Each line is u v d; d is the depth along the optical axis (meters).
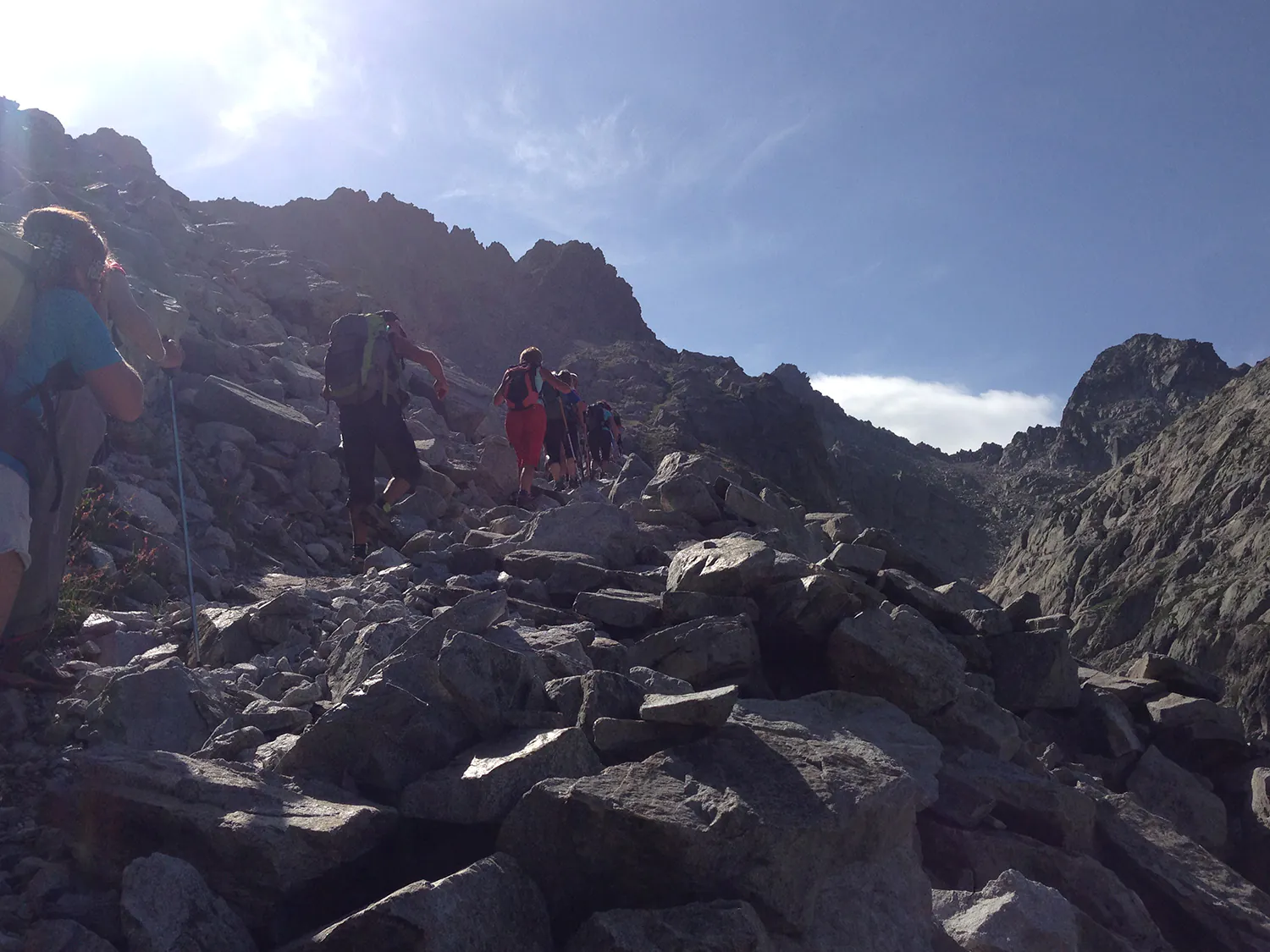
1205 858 5.70
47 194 14.59
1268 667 94.56
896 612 6.08
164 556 8.14
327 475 12.48
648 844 3.55
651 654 5.82
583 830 3.63
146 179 25.38
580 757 4.11
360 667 5.36
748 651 5.82
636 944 3.27
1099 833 5.70
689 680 5.73
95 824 3.86
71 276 4.25
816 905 3.72
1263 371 157.00
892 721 5.41
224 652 6.23
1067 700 7.28
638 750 4.25
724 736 4.24
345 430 8.91
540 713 4.38
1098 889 5.11
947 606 7.31
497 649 4.55
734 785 3.92
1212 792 7.36
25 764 4.53
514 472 14.57
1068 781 6.14
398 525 11.10
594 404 18.72
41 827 4.05
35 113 23.23
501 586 7.44
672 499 10.22
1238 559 117.44
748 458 63.16
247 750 4.65
